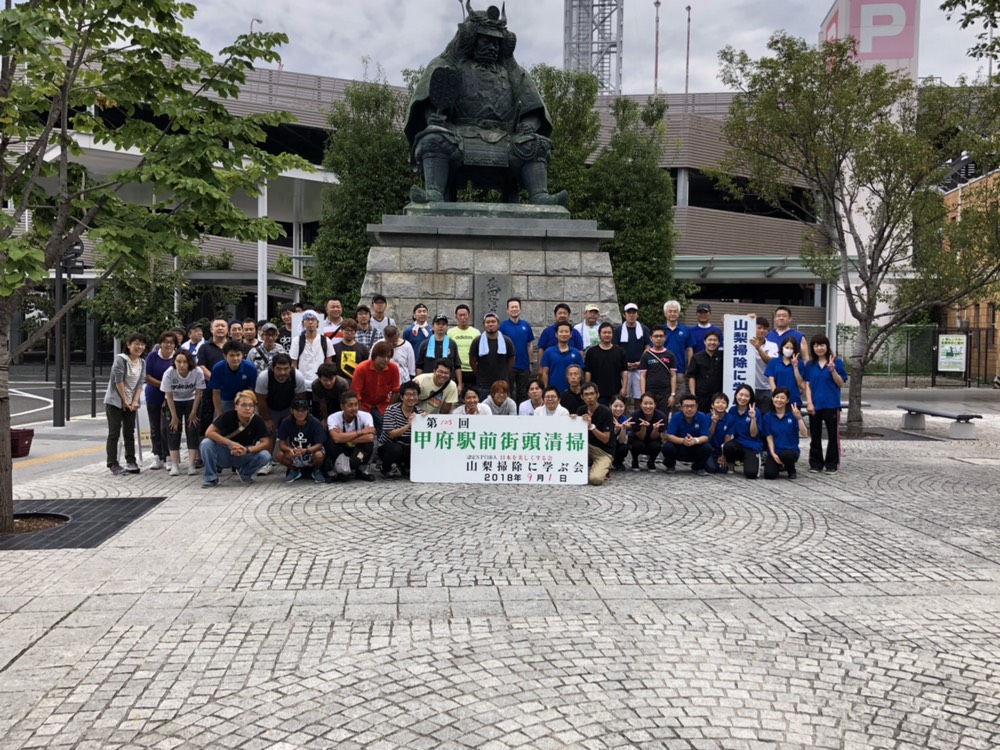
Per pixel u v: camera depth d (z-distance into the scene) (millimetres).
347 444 8758
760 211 38938
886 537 6570
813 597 5062
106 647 4168
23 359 34656
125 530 6578
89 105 7332
